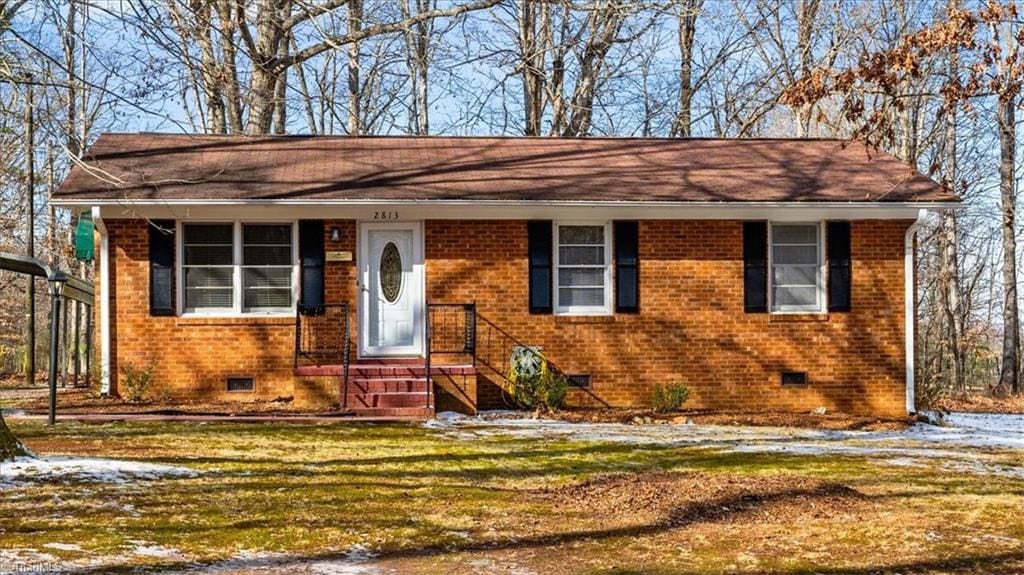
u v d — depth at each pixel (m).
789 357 17.75
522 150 19.97
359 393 16.27
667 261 17.59
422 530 8.07
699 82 31.19
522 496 9.70
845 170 18.89
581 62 30.03
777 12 31.48
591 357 17.48
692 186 17.59
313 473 10.57
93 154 18.16
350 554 7.25
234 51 19.16
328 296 17.19
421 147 20.00
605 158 19.44
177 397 16.88
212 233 17.03
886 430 16.05
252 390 17.03
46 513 7.97
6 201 31.06
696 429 15.34
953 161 30.91
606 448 13.02
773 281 17.86
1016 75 12.59
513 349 17.34
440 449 12.64
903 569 7.18
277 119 30.25
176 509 8.43
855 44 30.22
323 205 16.48
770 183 17.92
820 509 9.11
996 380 44.06
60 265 33.25
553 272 17.48
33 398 17.61
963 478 11.16
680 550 7.64
